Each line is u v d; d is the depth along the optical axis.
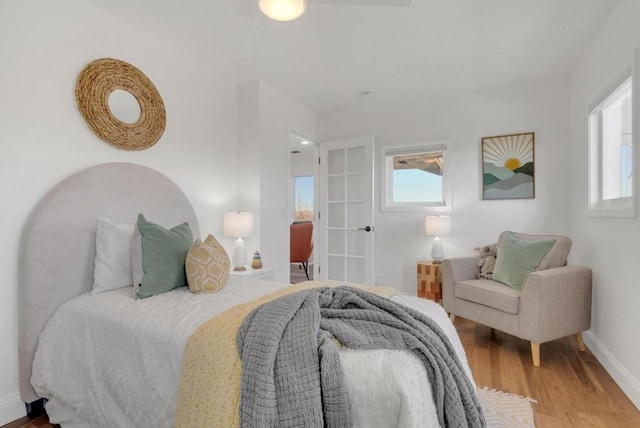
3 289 1.65
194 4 2.06
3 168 1.65
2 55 1.65
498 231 3.42
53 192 1.79
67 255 1.81
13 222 1.68
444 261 2.91
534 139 3.27
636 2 1.78
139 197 2.23
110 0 2.00
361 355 1.08
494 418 1.65
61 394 1.57
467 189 3.57
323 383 1.00
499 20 2.20
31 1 1.76
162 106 2.47
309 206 7.34
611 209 2.15
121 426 1.37
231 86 3.20
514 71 2.99
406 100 3.76
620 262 1.99
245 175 3.25
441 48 2.58
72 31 1.94
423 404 0.98
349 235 4.05
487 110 3.48
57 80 1.86
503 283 2.64
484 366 2.22
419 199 3.91
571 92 3.08
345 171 4.07
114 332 1.47
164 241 1.90
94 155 2.04
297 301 1.29
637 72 1.77
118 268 1.90
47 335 1.68
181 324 1.36
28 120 1.74
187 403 1.15
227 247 3.11
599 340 2.31
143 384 1.33
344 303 1.35
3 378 1.65
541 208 3.24
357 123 4.17
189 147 2.75
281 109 3.53
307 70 3.00
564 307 2.27
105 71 2.09
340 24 2.24
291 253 5.44
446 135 3.68
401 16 2.15
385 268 4.03
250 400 1.01
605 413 1.70
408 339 1.12
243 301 1.65
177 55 2.64
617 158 2.36
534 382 2.01
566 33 2.36
